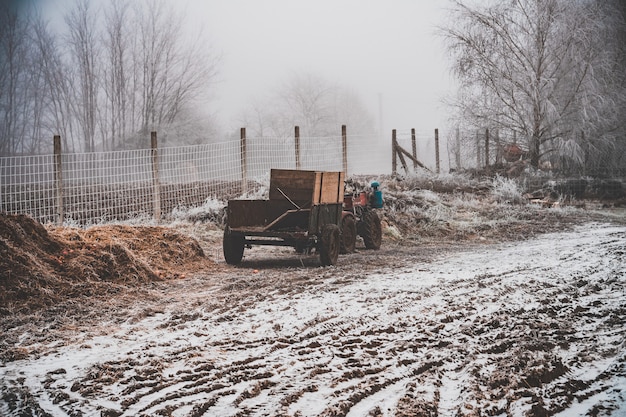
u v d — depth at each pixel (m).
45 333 7.27
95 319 7.94
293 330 7.21
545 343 6.59
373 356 6.22
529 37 27.39
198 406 4.85
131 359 6.16
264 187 18.83
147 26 51.38
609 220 20.30
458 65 27.80
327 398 5.07
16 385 5.47
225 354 6.32
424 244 16.47
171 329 7.35
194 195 18.47
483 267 11.96
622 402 5.02
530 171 25.81
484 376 5.60
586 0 27.52
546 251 14.11
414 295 9.16
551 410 4.89
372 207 15.66
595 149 26.83
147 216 16.22
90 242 10.62
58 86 53.22
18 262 9.12
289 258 13.53
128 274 10.14
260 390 5.26
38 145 52.59
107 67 53.44
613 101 26.64
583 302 8.63
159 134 49.47
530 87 26.83
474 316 7.88
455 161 28.17
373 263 12.64
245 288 9.95
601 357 6.19
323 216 12.50
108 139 53.56
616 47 27.95
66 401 5.08
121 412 4.82
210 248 14.20
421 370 5.80
